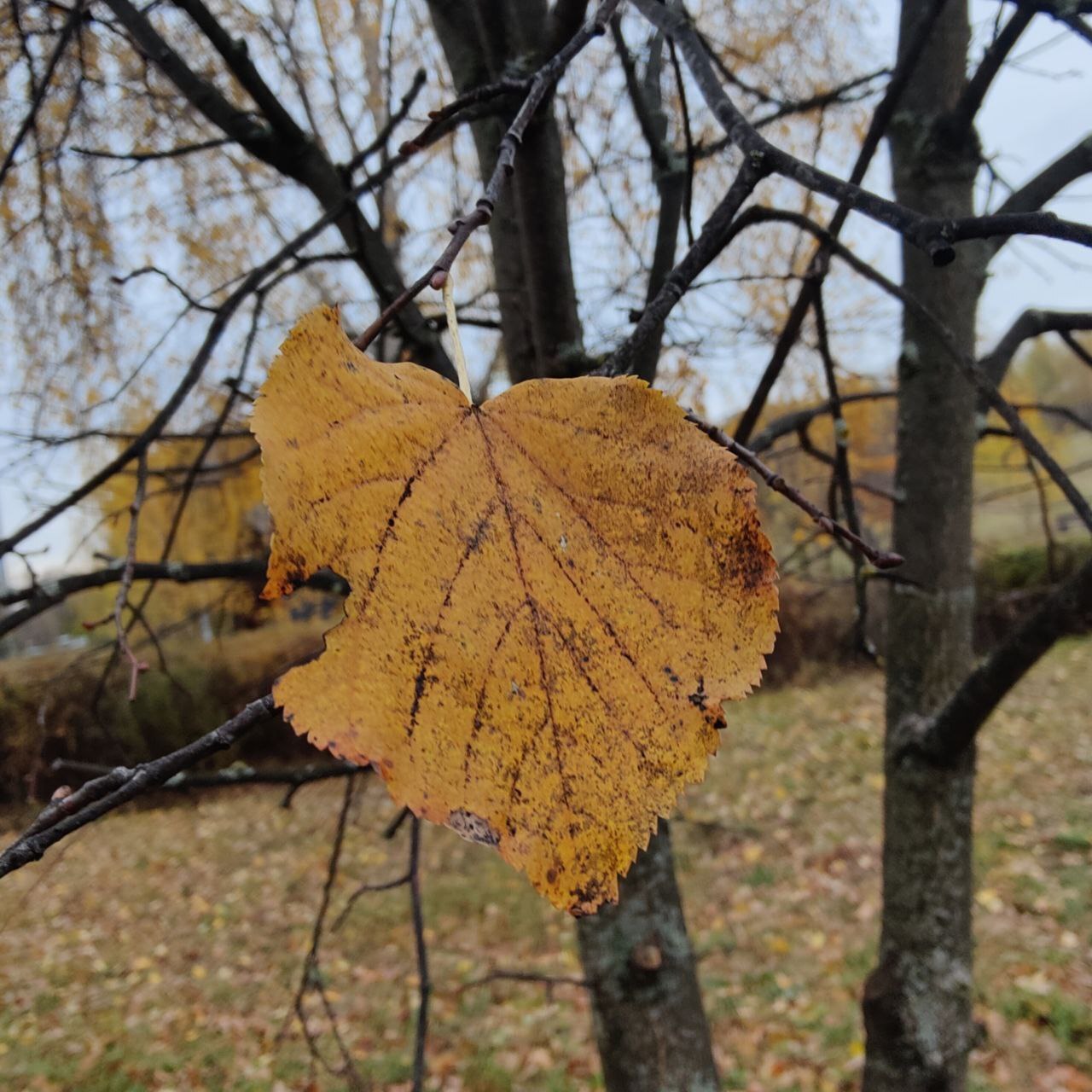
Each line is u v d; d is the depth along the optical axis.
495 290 0.72
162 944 2.00
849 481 0.55
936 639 0.62
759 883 1.95
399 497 0.17
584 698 0.17
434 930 1.96
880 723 2.96
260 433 0.17
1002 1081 1.18
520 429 0.18
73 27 0.65
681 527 0.18
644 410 0.18
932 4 0.37
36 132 0.78
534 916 1.97
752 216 0.42
